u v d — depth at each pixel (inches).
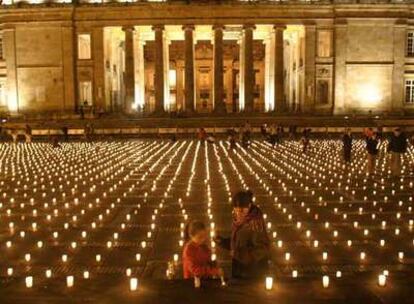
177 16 3425.2
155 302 380.2
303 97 3489.2
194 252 401.7
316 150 2096.5
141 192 1072.2
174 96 4483.3
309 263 569.3
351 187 1128.2
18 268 557.6
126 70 3479.3
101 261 579.8
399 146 1291.8
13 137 2770.7
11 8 3454.7
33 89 3518.7
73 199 997.2
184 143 2573.8
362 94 3469.5
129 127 3061.0
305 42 3442.4
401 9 3417.8
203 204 925.8
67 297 399.5
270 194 1031.0
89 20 3449.8
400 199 976.3
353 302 380.2
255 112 3410.4
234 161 1681.8
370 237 682.2
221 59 3447.3
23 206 919.0
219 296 383.2
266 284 393.1
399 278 434.0
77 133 3038.9
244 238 399.9
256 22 3427.7
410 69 3491.6
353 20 3420.3
